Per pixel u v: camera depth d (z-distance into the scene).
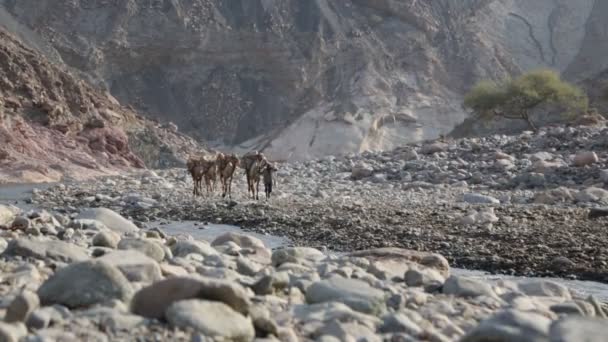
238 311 4.91
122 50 199.50
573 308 6.57
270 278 6.33
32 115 74.19
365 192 32.19
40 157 66.56
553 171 35.44
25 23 186.25
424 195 30.59
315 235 17.38
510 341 4.22
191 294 4.86
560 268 13.02
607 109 105.81
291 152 179.75
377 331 5.24
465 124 115.56
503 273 12.91
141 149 101.12
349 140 180.88
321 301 5.98
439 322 5.73
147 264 6.33
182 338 4.39
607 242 15.44
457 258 14.12
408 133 193.62
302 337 4.97
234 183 38.44
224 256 8.95
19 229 11.07
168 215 22.41
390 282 7.62
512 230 17.31
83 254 7.65
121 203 25.92
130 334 4.46
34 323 4.56
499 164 38.59
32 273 6.39
